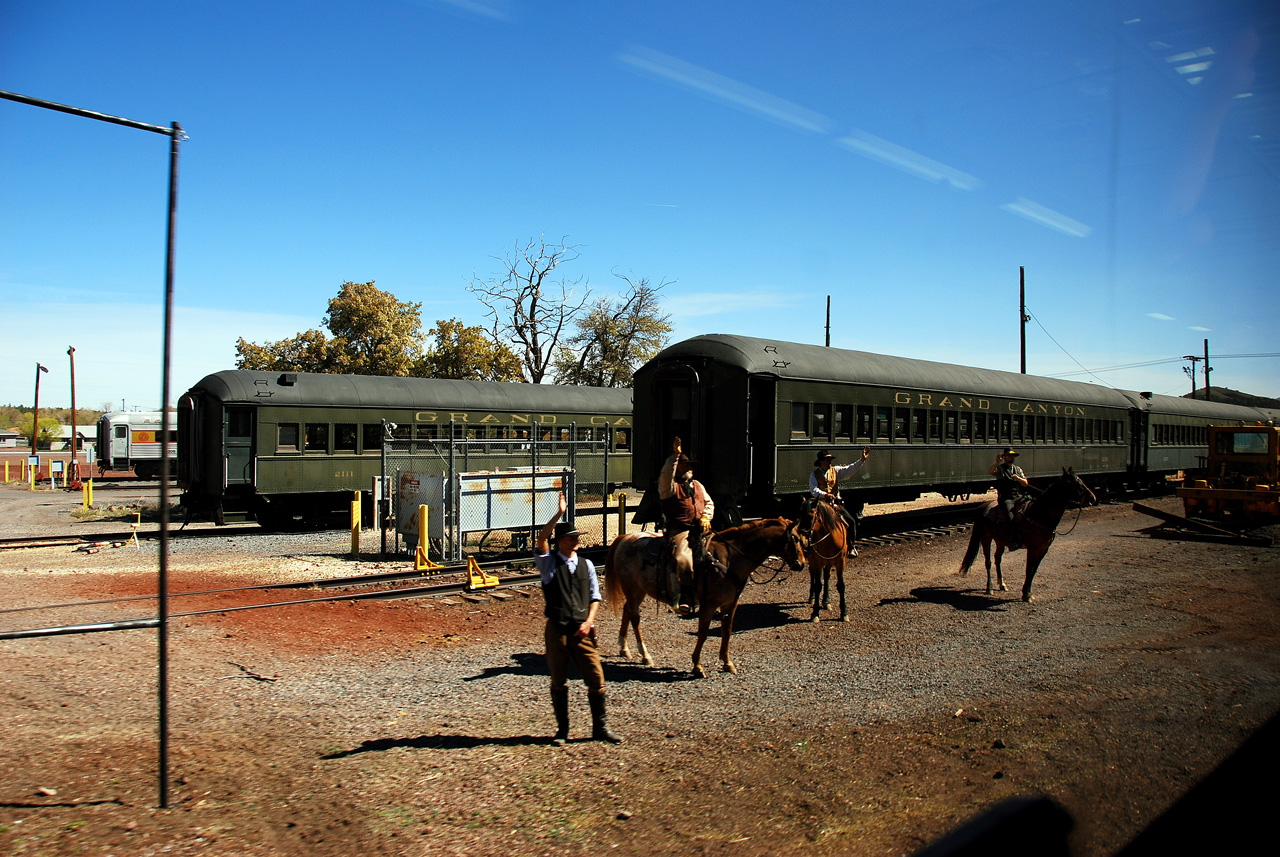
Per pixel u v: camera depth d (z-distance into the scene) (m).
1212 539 18.73
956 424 21.23
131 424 45.25
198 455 20.12
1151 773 5.75
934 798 5.41
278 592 12.58
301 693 7.80
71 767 5.83
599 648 9.70
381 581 13.56
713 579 8.46
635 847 4.85
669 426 16.44
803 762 6.09
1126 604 11.77
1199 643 9.49
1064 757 6.05
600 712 6.61
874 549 17.44
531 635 10.33
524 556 15.65
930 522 22.02
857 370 18.19
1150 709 7.11
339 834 4.97
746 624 10.86
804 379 16.64
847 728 6.80
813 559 10.87
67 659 8.73
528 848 4.84
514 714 7.29
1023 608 11.62
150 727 6.75
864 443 18.28
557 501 16.25
